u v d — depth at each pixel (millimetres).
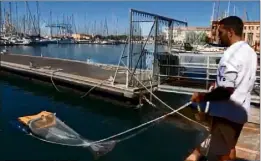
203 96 2477
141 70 13828
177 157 8234
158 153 8562
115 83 14906
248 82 2441
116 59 45594
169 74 13633
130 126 11336
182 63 13734
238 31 2500
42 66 23188
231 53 2400
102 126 11258
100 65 23547
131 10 12102
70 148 8453
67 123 11422
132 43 13086
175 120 11445
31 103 15109
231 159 2666
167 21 13977
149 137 9906
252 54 2436
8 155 7684
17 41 80438
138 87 13617
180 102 13383
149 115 12547
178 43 15914
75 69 21266
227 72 2352
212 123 2727
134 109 13531
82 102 15383
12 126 10250
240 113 2496
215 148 2691
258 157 5766
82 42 112188
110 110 13703
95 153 8289
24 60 28109
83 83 16516
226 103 2547
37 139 8852
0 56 32000
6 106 14203
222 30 2572
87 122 11781
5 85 20484
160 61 13305
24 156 7629
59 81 19656
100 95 16109
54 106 14586
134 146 9008
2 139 8812
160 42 13711
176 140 9523
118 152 8586
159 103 13422
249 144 6617
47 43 95312
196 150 3025
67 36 125188
